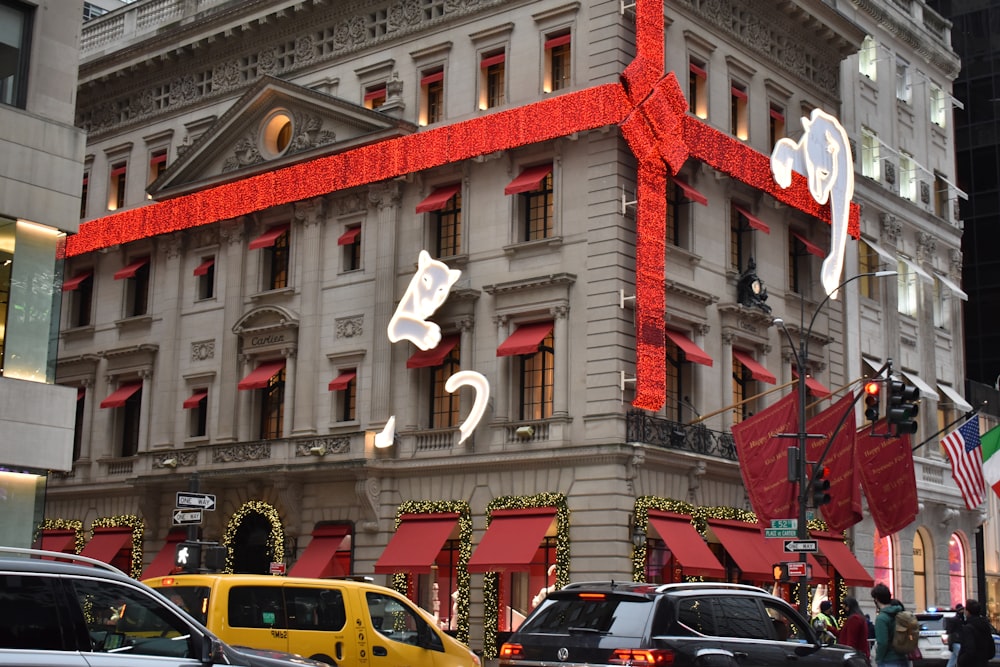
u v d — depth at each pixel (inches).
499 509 1517.0
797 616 675.4
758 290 1673.2
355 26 1806.1
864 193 1998.0
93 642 429.7
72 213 1141.7
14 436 1074.7
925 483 2039.9
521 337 1529.3
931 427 2098.9
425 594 1604.3
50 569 427.8
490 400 1551.4
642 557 1437.0
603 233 1502.2
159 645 445.1
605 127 1512.1
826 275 1717.5
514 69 1621.6
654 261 1505.9
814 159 1702.8
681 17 1640.0
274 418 1781.5
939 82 2346.2
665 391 1519.4
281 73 1886.1
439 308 1616.6
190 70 2018.9
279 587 716.7
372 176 1684.3
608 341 1472.7
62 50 1159.6
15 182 1101.1
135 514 1879.9
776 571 1237.1
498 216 1595.7
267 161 1814.7
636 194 1528.1
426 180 1674.5
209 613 681.6
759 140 1768.0
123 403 1925.4
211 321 1859.0
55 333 1127.0
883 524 1571.1
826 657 666.2
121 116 2117.4
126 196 2064.5
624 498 1441.9
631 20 1558.8
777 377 1737.2
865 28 2102.6
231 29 1924.2
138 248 1995.6
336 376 1696.6
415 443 1609.3
